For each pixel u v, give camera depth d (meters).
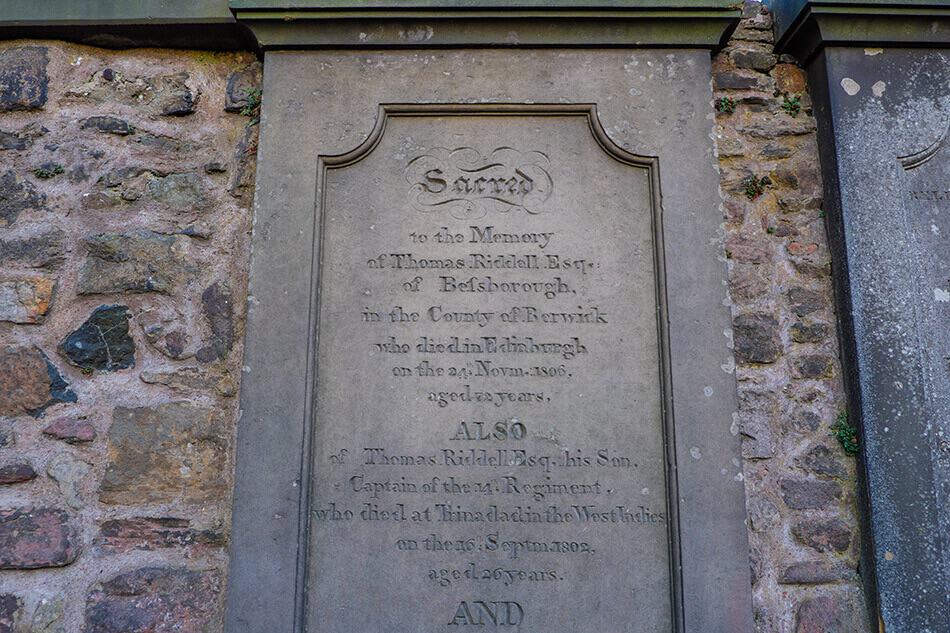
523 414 2.35
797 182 2.67
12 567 2.30
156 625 2.27
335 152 2.51
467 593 2.24
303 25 2.59
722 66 2.77
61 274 2.53
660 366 2.38
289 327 2.38
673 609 2.22
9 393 2.42
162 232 2.57
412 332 2.40
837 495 2.43
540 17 2.57
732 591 2.22
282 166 2.50
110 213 2.58
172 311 2.51
